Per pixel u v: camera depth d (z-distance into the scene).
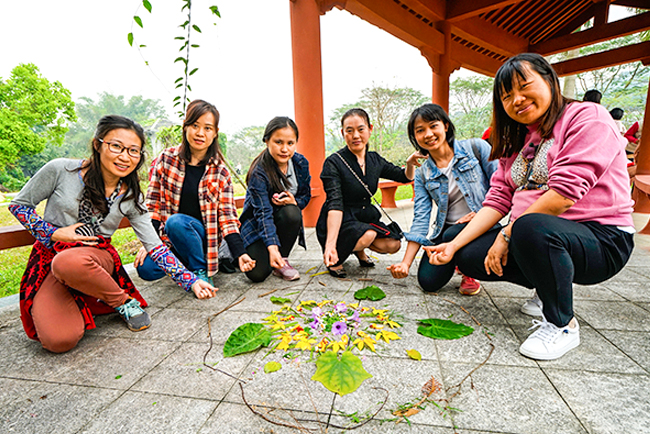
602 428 0.99
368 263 2.72
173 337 1.65
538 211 1.36
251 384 1.25
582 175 1.25
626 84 25.41
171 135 2.42
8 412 1.14
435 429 1.01
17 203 1.56
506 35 8.55
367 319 1.75
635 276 2.39
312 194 4.47
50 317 1.49
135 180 1.74
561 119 1.41
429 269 2.04
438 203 2.17
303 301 2.03
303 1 4.30
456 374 1.28
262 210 2.29
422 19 6.74
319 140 4.54
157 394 1.22
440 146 2.04
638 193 5.24
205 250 2.37
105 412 1.13
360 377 1.20
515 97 1.39
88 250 1.61
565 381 1.22
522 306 1.88
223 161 2.33
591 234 1.34
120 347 1.56
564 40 8.83
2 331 1.80
